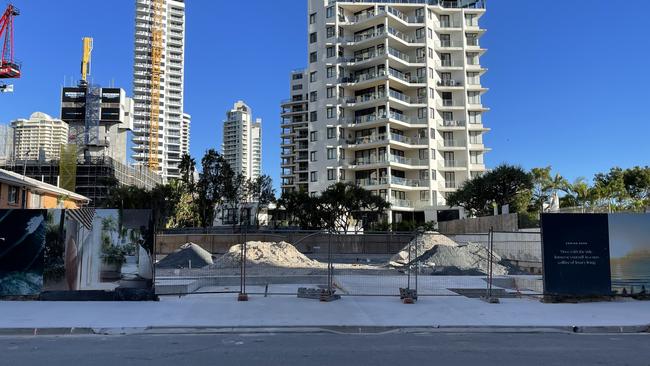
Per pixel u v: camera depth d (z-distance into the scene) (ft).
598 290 45.78
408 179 259.60
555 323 35.86
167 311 39.34
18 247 44.70
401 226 185.47
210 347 27.89
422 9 270.46
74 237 45.16
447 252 79.05
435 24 274.36
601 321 36.55
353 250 125.18
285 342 29.53
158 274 68.59
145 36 551.59
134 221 45.44
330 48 265.95
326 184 255.70
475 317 37.99
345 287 53.83
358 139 258.16
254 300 45.55
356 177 258.16
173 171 552.00
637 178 213.05
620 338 31.96
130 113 444.14
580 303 45.16
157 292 50.39
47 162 304.30
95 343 29.17
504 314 39.29
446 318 37.47
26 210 45.06
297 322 35.37
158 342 29.45
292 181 410.93
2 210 44.93
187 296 48.60
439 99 269.44
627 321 36.58
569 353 26.84
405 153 262.26
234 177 198.90
